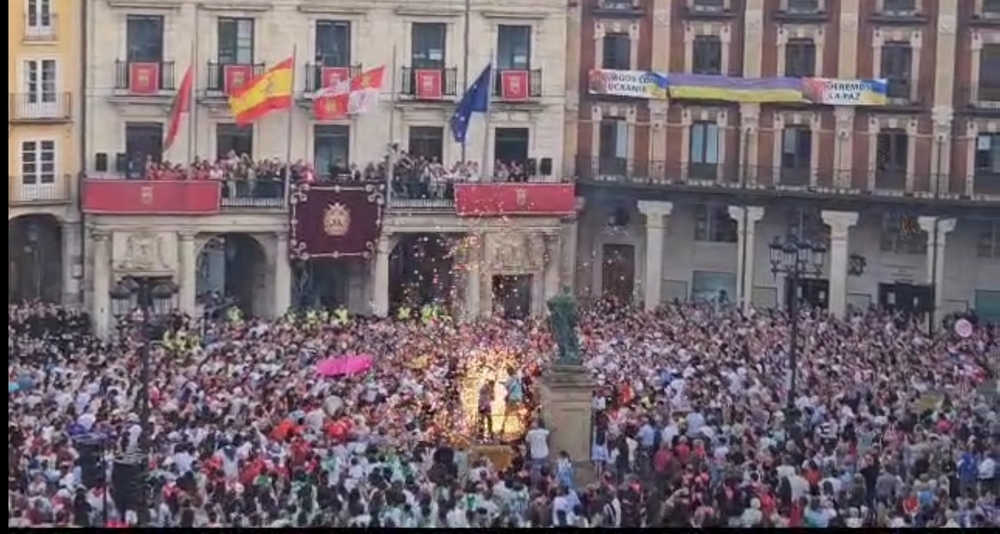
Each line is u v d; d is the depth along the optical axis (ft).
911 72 318.04
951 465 221.25
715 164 322.75
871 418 231.50
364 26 314.14
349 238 309.83
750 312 306.55
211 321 284.41
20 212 296.92
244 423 217.56
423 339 272.10
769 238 321.93
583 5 323.37
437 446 217.15
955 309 316.81
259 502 198.18
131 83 303.68
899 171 318.65
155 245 302.04
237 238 310.04
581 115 324.80
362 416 221.25
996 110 315.37
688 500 203.51
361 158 315.37
